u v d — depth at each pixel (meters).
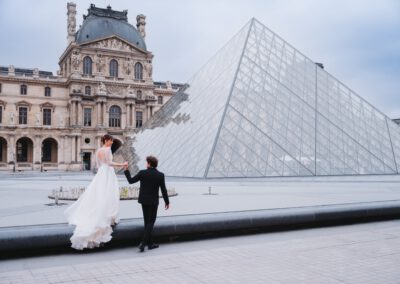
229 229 15.05
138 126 130.88
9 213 17.39
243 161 37.00
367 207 18.58
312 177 38.41
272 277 9.87
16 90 119.62
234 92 43.12
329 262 11.24
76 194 25.92
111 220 12.81
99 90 122.62
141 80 131.50
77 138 119.75
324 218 17.23
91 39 125.62
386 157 45.16
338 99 50.12
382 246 13.33
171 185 33.66
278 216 16.11
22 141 124.31
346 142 44.03
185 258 11.82
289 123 42.66
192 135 42.44
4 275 10.09
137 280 9.66
